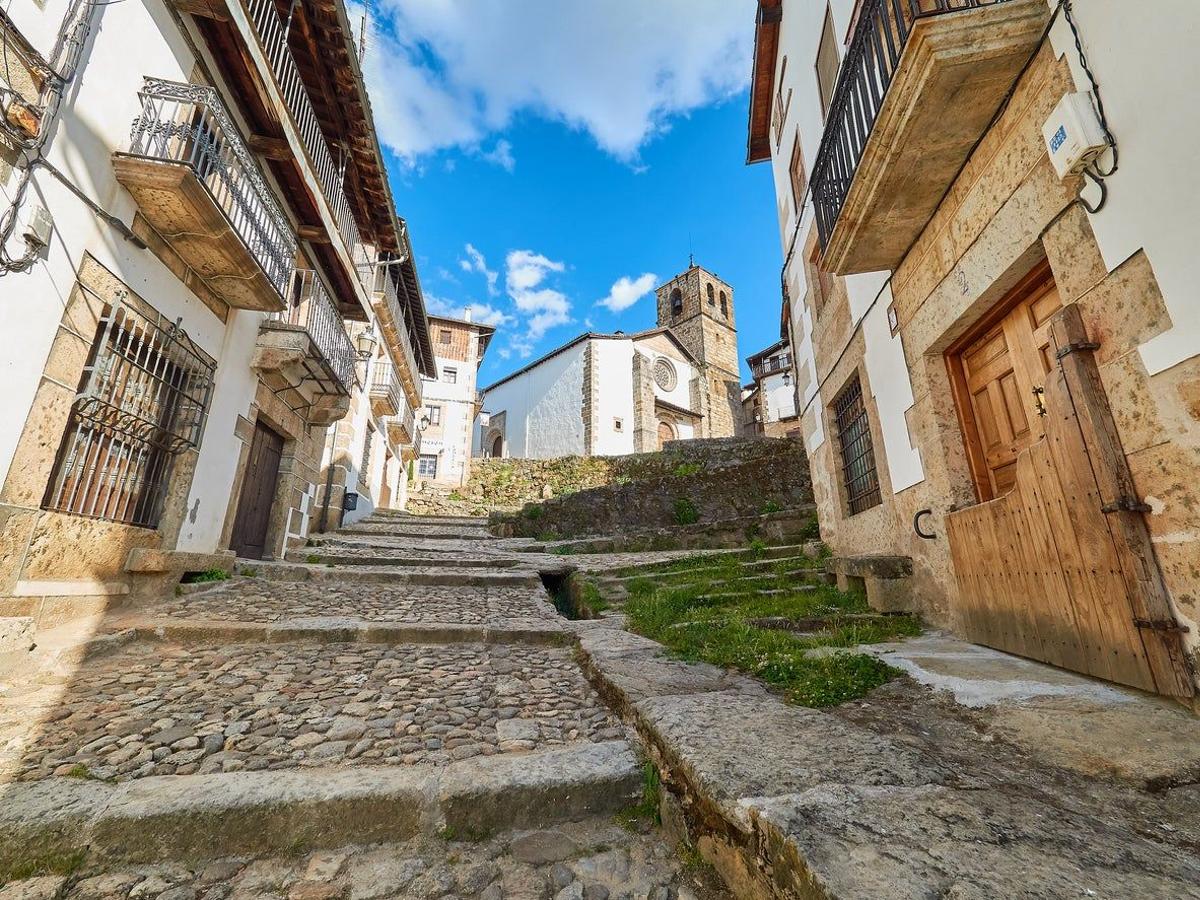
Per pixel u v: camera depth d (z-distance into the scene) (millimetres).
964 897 1027
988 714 2162
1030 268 2932
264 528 6816
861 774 1638
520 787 1967
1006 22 2533
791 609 4426
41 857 1634
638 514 12172
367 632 4004
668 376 28188
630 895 1573
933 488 3891
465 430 23484
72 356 3383
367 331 10984
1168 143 1969
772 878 1313
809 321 7195
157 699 2742
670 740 2002
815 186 4664
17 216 2914
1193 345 1911
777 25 7566
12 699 2602
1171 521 2043
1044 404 2910
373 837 1830
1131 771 1635
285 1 5441
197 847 1730
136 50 3803
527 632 4176
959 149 3146
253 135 5578
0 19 2740
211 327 5062
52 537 3371
